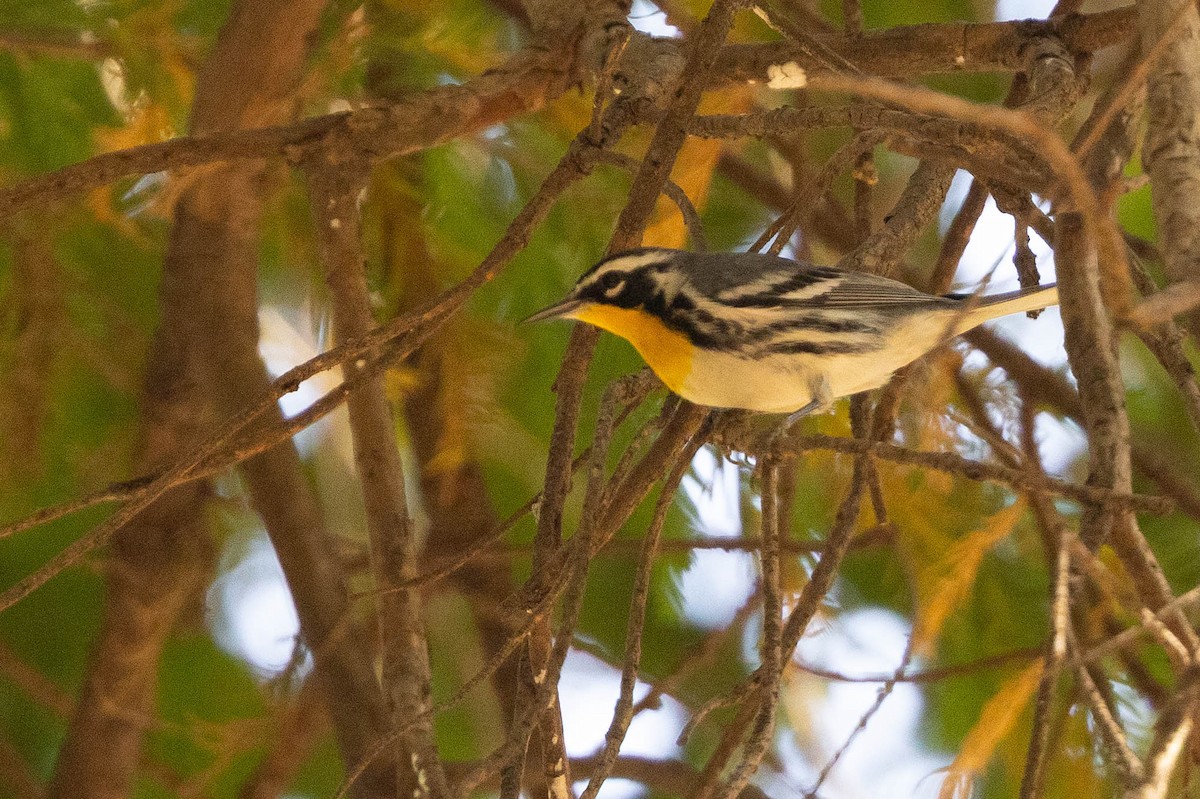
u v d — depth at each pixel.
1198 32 6.31
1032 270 9.64
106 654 11.43
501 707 12.18
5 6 10.65
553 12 10.91
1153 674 10.71
